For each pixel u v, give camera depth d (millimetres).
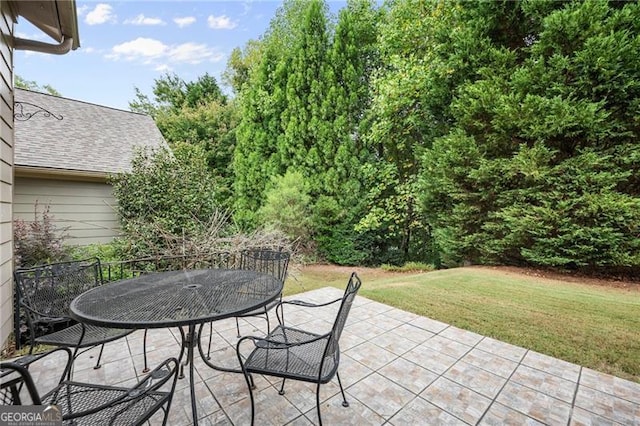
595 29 4879
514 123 5660
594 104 4824
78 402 1462
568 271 5625
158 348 2748
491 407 1923
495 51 6055
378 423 1777
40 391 2096
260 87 10047
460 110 6512
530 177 5555
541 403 1961
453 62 6703
